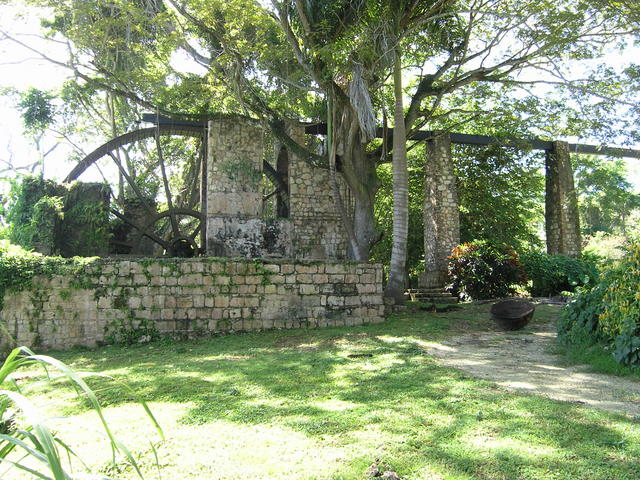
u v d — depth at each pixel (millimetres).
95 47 14484
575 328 7043
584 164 20031
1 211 13891
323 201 16859
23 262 8945
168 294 9391
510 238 19922
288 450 3484
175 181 26375
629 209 29531
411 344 7953
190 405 4680
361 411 4305
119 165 17078
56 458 1232
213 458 3379
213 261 9641
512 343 7930
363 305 10438
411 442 3551
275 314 9898
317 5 11508
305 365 6508
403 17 12148
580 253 18188
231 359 7203
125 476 3125
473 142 17516
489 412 4172
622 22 11750
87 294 9102
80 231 14516
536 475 2955
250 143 16125
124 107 22094
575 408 4238
